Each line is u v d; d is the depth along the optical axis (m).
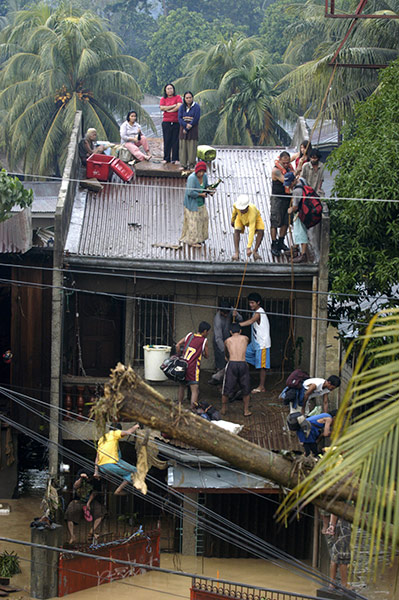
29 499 28.59
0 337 31.33
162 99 30.55
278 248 25.50
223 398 24.16
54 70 61.28
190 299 26.11
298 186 24.36
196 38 85.00
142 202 28.42
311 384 22.55
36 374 28.36
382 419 6.16
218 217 27.83
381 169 23.73
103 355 26.75
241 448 7.71
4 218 24.00
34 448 31.88
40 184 43.88
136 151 30.20
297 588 22.70
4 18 94.81
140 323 26.23
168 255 25.34
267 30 82.19
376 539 6.09
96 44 64.75
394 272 23.75
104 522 26.31
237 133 61.62
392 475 6.03
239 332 24.03
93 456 26.59
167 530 26.23
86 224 26.67
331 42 47.84
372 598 19.88
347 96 41.03
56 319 24.19
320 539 23.45
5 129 64.81
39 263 28.12
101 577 22.66
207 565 24.31
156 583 22.89
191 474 23.11
